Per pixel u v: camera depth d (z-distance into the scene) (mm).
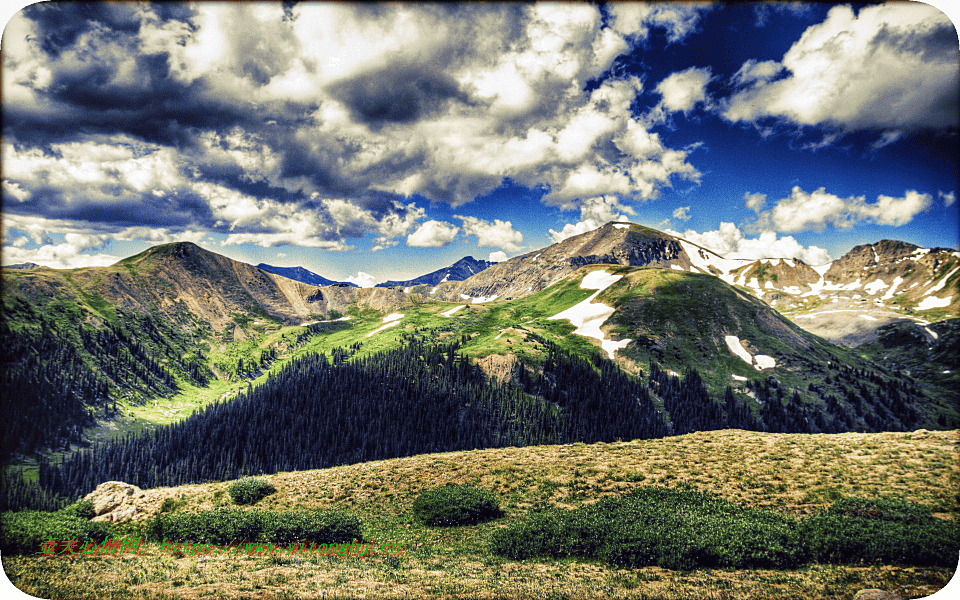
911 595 20797
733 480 37156
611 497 35406
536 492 39688
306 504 41250
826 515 28688
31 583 23891
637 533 26969
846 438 44812
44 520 31859
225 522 32344
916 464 35719
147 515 39188
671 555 25203
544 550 28219
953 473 33500
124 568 26094
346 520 32938
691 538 26062
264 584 23359
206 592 22297
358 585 23297
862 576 22719
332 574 24938
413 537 33188
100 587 23109
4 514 33562
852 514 29078
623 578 23766
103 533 32625
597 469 42469
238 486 43688
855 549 24781
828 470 36688
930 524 26234
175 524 32906
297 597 21703
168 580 24078
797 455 40688
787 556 24719
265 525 32344
